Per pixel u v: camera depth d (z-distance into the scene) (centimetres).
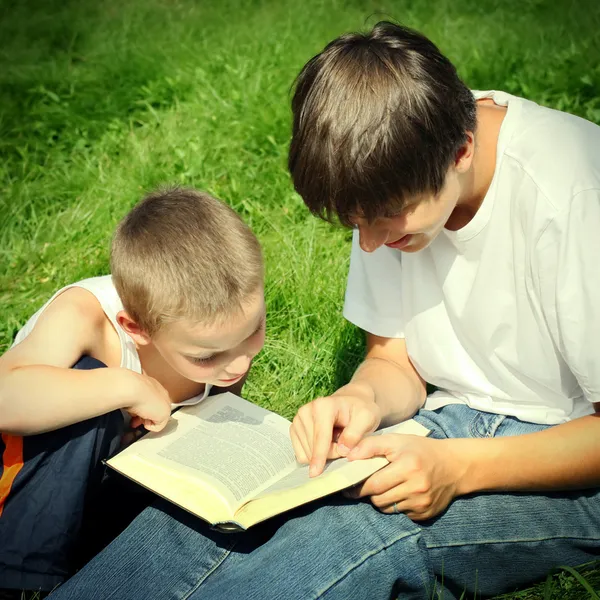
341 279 355
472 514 217
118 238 226
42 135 484
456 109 197
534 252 212
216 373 225
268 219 397
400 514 210
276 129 461
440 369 249
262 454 217
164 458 215
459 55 534
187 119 482
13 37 622
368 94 191
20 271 388
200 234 219
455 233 226
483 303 231
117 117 497
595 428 215
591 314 206
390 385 250
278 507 195
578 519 224
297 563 200
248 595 195
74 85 534
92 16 661
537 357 229
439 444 215
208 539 214
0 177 449
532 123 218
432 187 196
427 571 206
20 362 218
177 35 609
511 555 220
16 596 228
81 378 214
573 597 222
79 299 237
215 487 203
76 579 212
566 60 513
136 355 241
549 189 209
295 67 532
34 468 215
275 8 657
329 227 387
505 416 241
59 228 412
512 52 536
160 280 212
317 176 196
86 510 230
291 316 345
